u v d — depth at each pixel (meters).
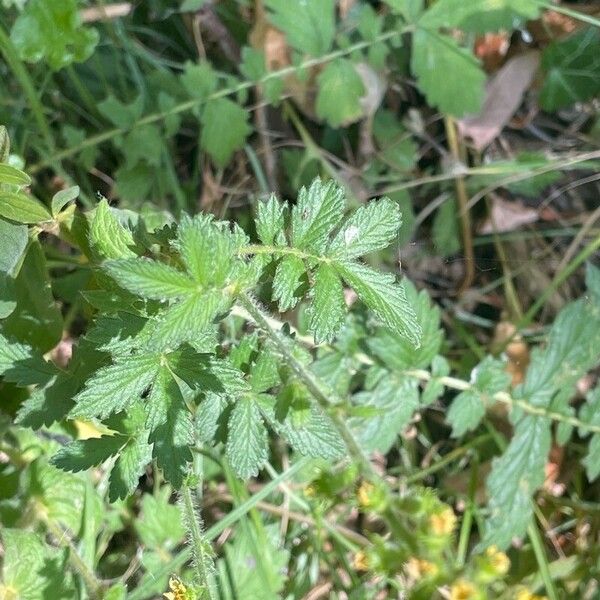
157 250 0.29
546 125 0.48
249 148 0.45
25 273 0.32
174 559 0.34
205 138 0.44
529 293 0.46
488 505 0.38
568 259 0.45
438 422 0.44
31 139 0.43
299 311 0.37
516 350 0.44
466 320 0.46
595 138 0.47
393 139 0.47
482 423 0.43
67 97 0.46
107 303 0.28
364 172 0.47
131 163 0.43
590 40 0.46
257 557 0.36
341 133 0.47
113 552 0.39
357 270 0.28
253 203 0.45
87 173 0.46
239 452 0.29
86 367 0.30
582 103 0.47
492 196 0.47
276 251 0.27
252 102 0.47
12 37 0.39
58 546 0.34
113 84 0.46
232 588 0.37
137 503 0.40
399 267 0.42
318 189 0.28
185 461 0.27
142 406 0.29
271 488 0.35
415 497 0.25
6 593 0.31
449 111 0.44
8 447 0.34
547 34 0.46
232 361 0.30
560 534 0.42
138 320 0.27
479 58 0.47
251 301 0.27
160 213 0.36
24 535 0.32
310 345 0.36
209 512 0.41
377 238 0.28
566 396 0.38
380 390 0.36
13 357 0.30
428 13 0.43
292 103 0.47
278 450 0.41
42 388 0.30
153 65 0.47
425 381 0.42
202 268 0.25
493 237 0.47
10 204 0.29
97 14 0.43
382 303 0.28
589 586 0.40
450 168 0.46
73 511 0.34
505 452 0.38
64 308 0.42
